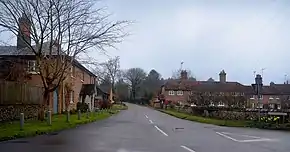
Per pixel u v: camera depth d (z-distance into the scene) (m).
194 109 45.34
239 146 14.71
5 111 25.94
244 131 22.66
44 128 20.98
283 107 47.47
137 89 133.88
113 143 15.27
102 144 14.89
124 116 43.31
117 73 113.69
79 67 47.47
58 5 25.22
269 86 85.75
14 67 33.25
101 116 39.59
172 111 61.44
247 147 14.41
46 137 17.75
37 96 32.44
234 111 34.03
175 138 17.64
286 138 18.16
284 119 27.30
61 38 25.94
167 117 42.19
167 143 15.46
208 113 39.53
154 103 99.44
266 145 15.16
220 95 44.94
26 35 25.94
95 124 27.92
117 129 22.92
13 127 20.84
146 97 124.19
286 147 14.54
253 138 18.06
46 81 26.78
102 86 95.25
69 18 25.67
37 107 32.44
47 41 27.16
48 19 25.23
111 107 75.44
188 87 89.25
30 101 30.83
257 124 26.78
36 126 21.94
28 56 34.44
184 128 24.61
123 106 92.88
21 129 19.55
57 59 26.19
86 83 58.25
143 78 133.38
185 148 13.84
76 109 46.22
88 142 15.59
